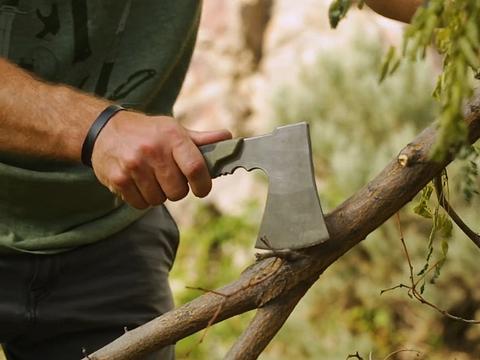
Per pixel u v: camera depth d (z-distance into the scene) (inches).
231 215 218.1
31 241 76.1
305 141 54.2
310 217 53.2
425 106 174.7
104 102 63.8
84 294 79.3
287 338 167.5
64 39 74.7
